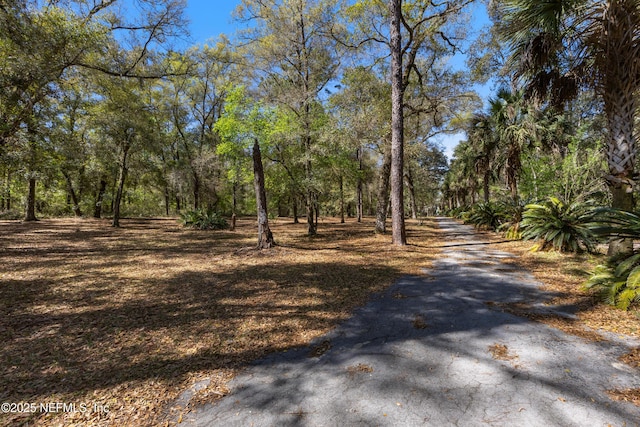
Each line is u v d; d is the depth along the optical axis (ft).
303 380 8.73
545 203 27.45
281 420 7.03
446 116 47.85
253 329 12.65
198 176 76.02
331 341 11.34
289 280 20.68
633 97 18.02
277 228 65.51
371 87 46.52
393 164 34.17
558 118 45.06
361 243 38.68
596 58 19.33
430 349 10.30
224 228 65.10
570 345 10.14
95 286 19.66
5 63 26.37
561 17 18.99
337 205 102.83
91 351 10.88
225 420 7.11
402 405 7.39
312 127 41.60
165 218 95.45
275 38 44.37
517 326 11.81
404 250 31.96
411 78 50.65
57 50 28.94
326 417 7.07
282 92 42.98
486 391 7.83
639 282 12.22
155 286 19.58
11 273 23.13
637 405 7.07
